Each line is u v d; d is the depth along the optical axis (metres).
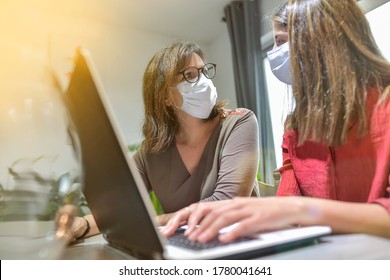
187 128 1.20
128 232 0.48
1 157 0.47
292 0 0.80
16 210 0.45
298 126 0.80
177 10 2.97
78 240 0.67
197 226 0.51
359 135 0.65
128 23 3.12
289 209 0.47
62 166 0.49
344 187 0.68
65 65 0.50
